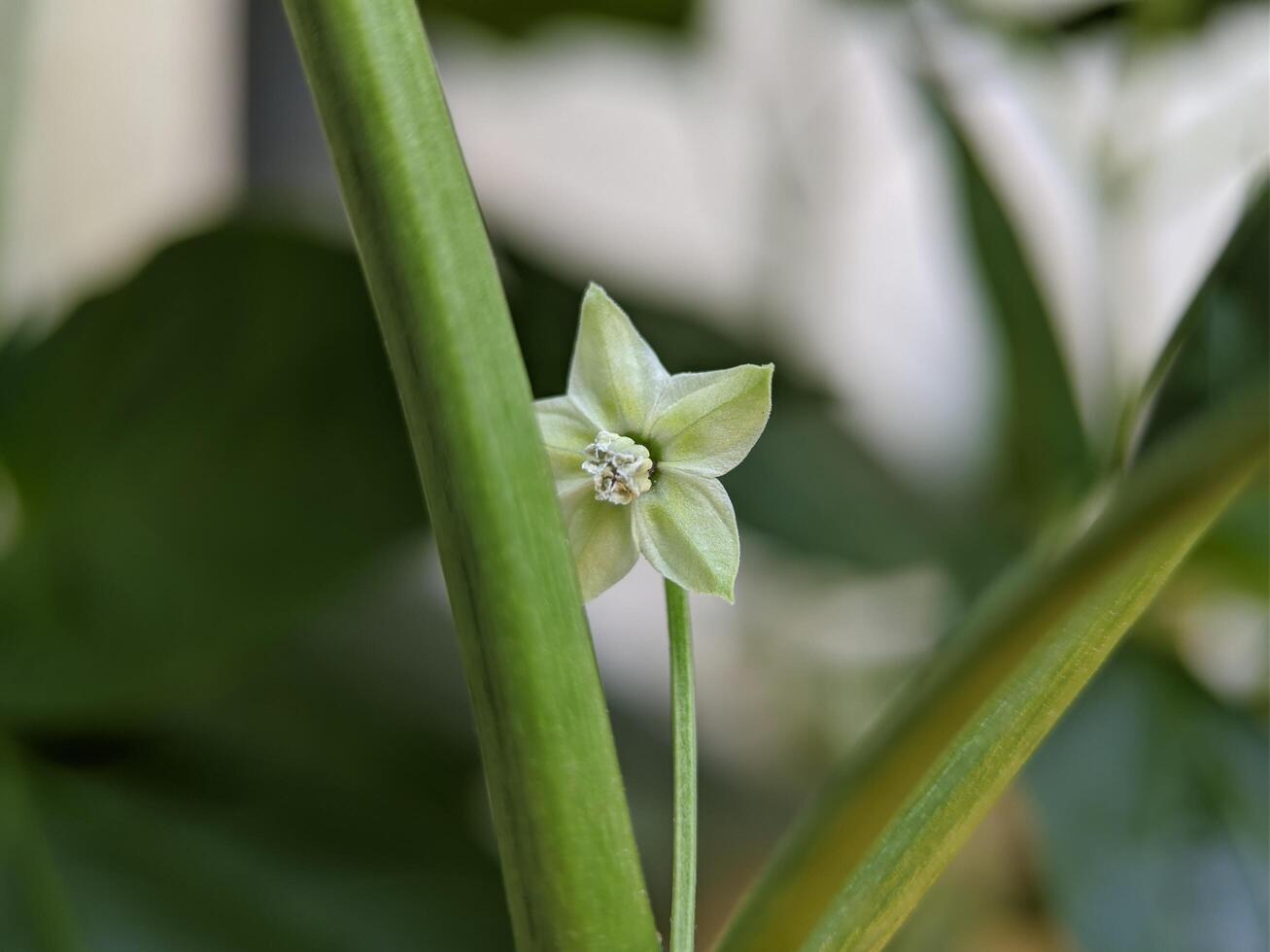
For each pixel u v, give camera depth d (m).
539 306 0.39
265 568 0.36
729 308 0.71
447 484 0.19
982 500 0.50
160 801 0.37
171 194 0.64
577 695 0.19
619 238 0.79
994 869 0.50
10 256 0.50
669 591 0.20
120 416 0.35
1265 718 0.40
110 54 0.60
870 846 0.21
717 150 0.78
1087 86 0.61
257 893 0.36
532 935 0.19
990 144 0.65
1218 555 0.39
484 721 0.19
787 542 0.47
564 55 0.74
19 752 0.38
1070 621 0.20
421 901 0.37
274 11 0.70
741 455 0.20
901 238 0.77
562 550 0.19
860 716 0.63
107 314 0.34
